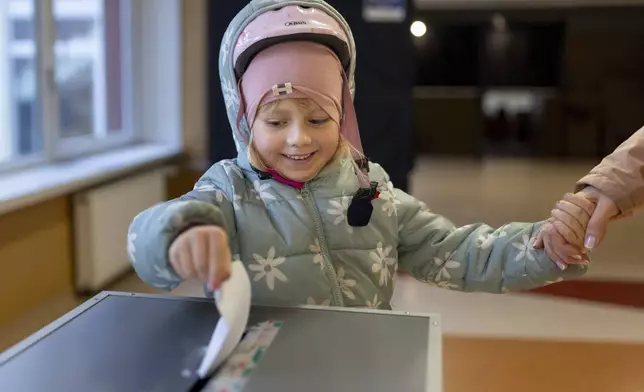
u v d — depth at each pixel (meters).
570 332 2.70
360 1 3.88
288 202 1.12
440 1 7.86
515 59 8.31
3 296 2.57
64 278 3.04
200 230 0.84
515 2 7.91
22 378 0.78
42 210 2.85
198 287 3.11
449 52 8.35
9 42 3.04
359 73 3.95
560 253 1.08
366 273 1.13
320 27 1.08
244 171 1.17
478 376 2.27
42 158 3.24
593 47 8.09
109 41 4.00
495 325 2.77
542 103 8.30
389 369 0.81
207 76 3.97
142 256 0.89
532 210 5.32
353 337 0.90
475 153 8.46
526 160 8.45
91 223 3.09
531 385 2.21
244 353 0.85
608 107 8.20
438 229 1.24
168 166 4.08
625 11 7.92
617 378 2.27
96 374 0.79
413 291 3.18
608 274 3.57
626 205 1.07
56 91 3.31
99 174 3.19
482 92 8.38
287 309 0.99
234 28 1.13
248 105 1.11
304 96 1.06
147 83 4.23
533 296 3.17
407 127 4.00
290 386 0.77
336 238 1.12
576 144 8.34
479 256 1.20
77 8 3.57
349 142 1.21
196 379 0.78
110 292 1.06
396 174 4.03
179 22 4.14
